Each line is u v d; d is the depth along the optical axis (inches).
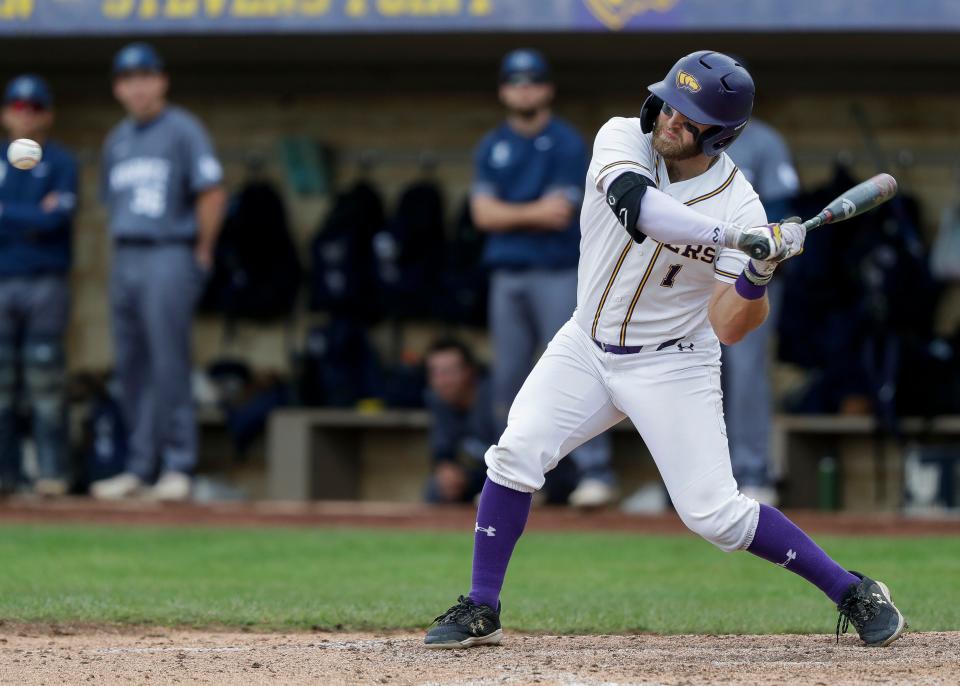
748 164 1176.2
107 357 1663.4
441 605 776.3
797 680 537.6
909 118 1530.5
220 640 681.6
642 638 677.9
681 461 606.2
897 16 1296.8
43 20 1398.9
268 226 1574.8
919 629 690.8
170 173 1258.6
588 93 1552.7
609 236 598.2
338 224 1550.2
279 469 1501.0
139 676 567.5
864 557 992.9
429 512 1243.2
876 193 574.9
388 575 922.7
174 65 1581.0
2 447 1375.5
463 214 1531.7
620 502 1547.7
